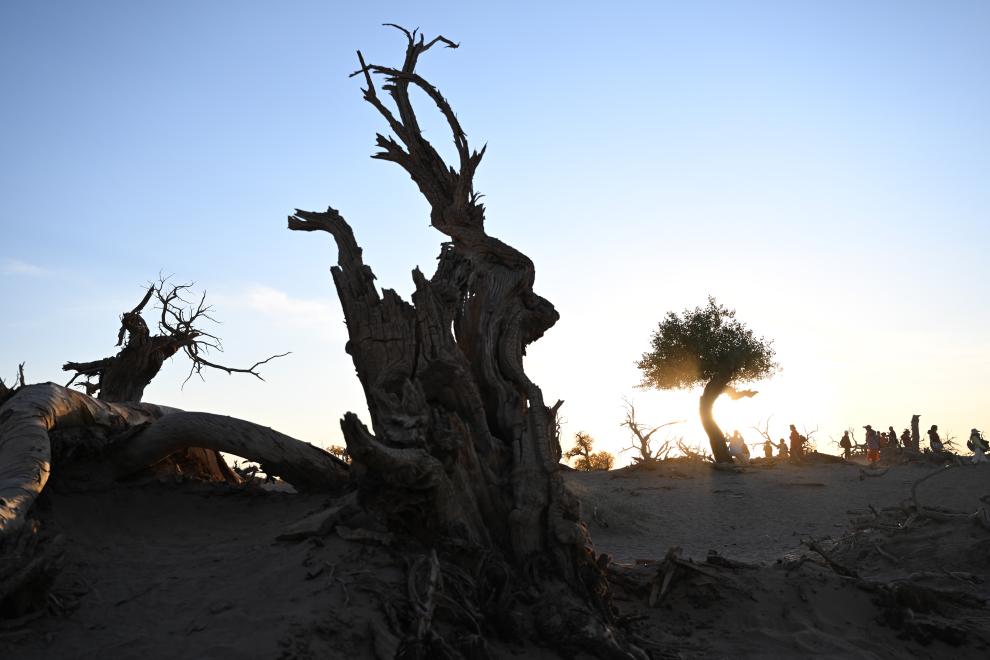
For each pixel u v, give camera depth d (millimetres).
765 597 13844
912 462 35844
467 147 14508
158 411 16875
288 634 8492
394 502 11000
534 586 11477
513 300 13938
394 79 14711
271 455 14930
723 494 31703
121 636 8703
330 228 13930
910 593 13906
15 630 8539
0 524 9367
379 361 12953
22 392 13758
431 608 9547
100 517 13242
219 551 11688
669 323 42125
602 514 27172
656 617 13406
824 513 28312
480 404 12906
